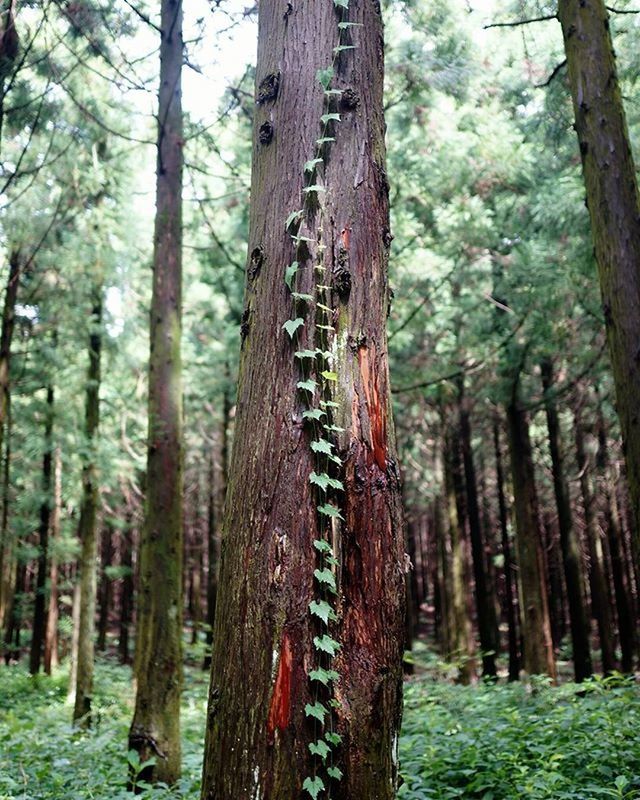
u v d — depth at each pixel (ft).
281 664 6.63
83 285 35.17
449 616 63.57
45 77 24.63
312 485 7.08
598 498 55.98
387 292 8.21
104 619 80.23
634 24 23.93
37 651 53.01
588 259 27.40
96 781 16.49
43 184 29.76
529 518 42.01
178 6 21.76
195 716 32.83
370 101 8.54
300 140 8.17
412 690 28.55
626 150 14.85
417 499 67.87
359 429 7.34
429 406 51.39
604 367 33.27
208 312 47.52
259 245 8.08
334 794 6.40
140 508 51.98
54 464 52.03
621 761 13.99
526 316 34.58
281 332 7.61
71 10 20.97
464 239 33.71
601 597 51.67
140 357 44.27
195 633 67.72
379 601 6.96
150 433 19.92
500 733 17.34
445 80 27.14
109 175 33.91
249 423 7.50
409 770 15.88
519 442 42.75
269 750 6.43
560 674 61.00
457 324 40.42
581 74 15.42
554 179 30.91
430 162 30.60
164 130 21.49
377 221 8.16
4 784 15.69
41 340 38.68
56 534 53.21
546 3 23.34
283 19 8.73
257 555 6.99
